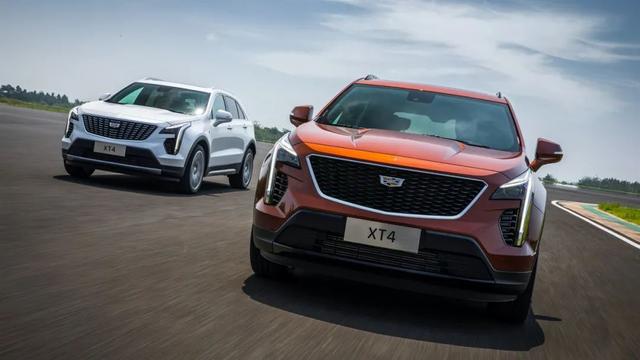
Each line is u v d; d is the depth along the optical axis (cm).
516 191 413
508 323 451
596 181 13988
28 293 363
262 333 344
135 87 1055
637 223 1938
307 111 522
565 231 1257
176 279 440
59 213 645
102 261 466
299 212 413
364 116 521
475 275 400
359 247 404
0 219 577
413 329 394
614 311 541
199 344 312
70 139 920
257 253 462
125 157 912
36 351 276
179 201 873
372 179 407
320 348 331
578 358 384
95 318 332
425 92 562
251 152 1237
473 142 496
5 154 1167
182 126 943
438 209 402
